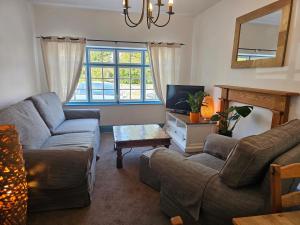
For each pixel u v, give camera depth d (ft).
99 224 5.77
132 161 9.86
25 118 7.22
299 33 6.91
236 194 4.02
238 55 10.00
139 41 14.12
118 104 14.73
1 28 8.41
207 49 13.10
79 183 5.96
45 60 12.66
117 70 14.69
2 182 4.39
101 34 13.48
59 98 12.59
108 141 12.77
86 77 14.30
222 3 11.32
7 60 8.90
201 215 4.51
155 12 13.57
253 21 8.91
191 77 15.48
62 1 11.78
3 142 4.34
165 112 15.56
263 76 8.48
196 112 11.07
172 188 5.02
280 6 7.48
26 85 11.02
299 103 6.96
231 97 10.36
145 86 15.42
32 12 12.12
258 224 2.79
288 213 3.03
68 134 9.01
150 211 6.34
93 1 11.71
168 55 14.42
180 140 12.04
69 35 13.07
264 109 8.43
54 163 5.69
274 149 3.89
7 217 4.56
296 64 7.04
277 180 3.12
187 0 11.41
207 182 4.37
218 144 7.11
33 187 5.74
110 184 7.82
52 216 6.03
